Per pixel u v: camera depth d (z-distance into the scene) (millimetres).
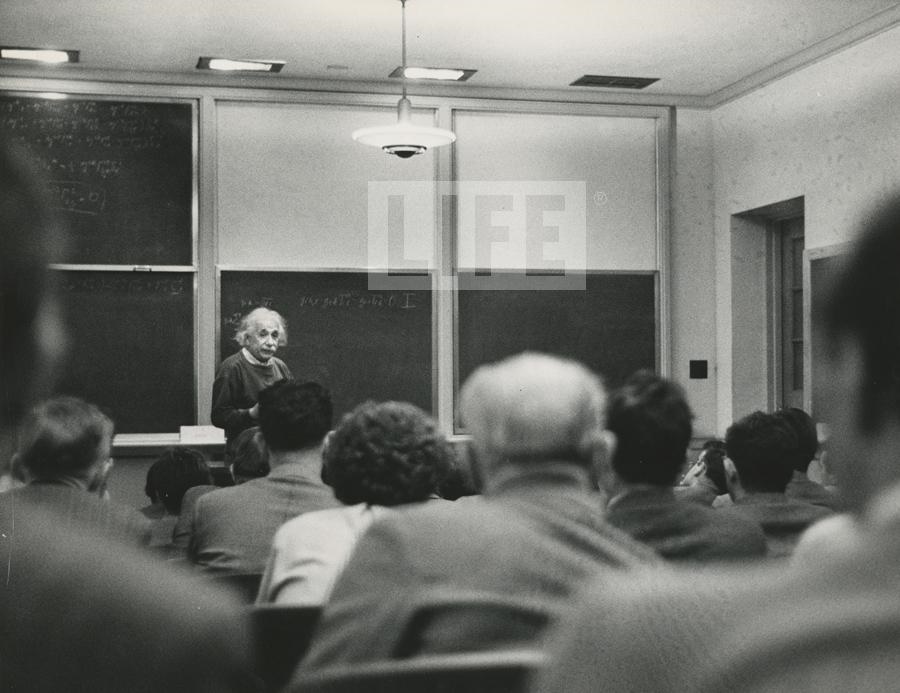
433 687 990
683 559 1906
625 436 2006
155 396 7098
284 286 7273
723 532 1958
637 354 7809
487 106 7562
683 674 369
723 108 7746
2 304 376
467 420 1379
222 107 7199
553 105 7652
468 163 7562
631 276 7805
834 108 6629
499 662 981
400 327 7441
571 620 427
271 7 5898
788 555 2301
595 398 1359
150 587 392
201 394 7145
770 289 7750
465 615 1045
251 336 6324
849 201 6469
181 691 379
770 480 2627
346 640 1099
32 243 381
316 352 7320
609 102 7730
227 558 2459
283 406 2619
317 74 7168
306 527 2059
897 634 337
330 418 2666
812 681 340
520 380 1349
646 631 387
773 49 6758
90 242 7020
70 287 7000
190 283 7148
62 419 2119
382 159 7418
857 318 413
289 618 1645
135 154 7066
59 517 419
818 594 359
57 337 393
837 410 423
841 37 6469
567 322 7699
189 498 3262
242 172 7230
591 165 7742
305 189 7312
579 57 6879
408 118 6020
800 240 7621
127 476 7039
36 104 6930
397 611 1078
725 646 360
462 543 1109
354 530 2045
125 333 7070
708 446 3740
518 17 6109
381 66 7012
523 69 7129
